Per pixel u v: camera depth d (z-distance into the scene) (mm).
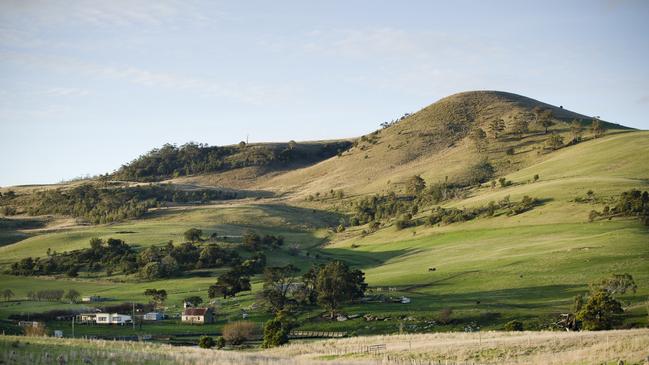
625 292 118750
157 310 143750
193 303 147500
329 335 108875
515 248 174500
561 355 55062
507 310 116250
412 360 59062
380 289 149500
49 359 46156
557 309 114000
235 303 146750
